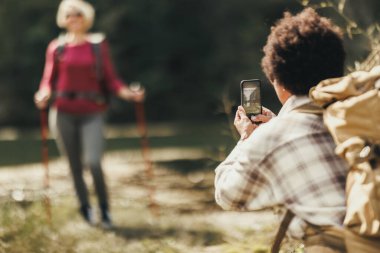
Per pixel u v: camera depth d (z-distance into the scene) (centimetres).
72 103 838
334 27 326
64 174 1328
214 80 3050
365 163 288
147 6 3038
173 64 3120
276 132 311
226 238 673
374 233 281
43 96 837
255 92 355
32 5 2973
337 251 296
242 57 2855
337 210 298
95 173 834
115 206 976
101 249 690
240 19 2998
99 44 848
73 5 846
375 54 442
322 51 317
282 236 310
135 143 2003
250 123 347
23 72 3005
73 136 849
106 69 848
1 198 838
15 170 1414
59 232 725
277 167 308
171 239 725
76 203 932
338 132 294
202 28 3083
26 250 645
